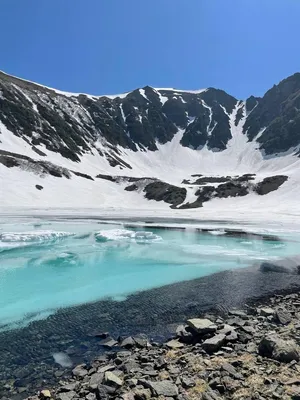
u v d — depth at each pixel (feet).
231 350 35.73
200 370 31.32
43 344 40.40
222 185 385.09
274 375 29.37
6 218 201.67
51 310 52.75
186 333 40.40
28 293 61.21
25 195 310.04
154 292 62.39
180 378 29.86
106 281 69.41
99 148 611.88
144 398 26.35
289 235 141.79
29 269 78.69
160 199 380.17
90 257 92.84
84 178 417.69
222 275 74.95
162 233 148.36
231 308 53.31
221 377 29.45
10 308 53.57
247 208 305.94
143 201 383.45
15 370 34.01
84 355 37.37
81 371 33.01
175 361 33.78
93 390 28.73
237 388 27.45
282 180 369.91
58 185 361.30
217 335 38.68
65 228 159.12
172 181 542.16
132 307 54.13
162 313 51.39
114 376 30.01
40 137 502.79
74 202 332.39
